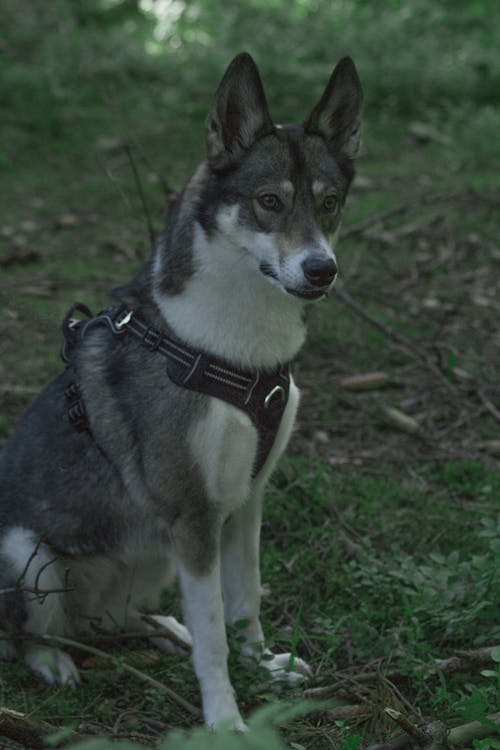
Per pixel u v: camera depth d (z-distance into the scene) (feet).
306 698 12.01
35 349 22.04
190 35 46.68
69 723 11.85
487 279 26.45
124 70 42.16
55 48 42.75
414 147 37.29
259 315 11.63
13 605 12.75
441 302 25.04
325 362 22.12
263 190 11.60
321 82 41.14
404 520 16.60
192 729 11.59
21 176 33.65
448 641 13.28
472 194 30.71
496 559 12.97
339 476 17.80
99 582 13.19
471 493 17.63
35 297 24.23
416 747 10.66
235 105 11.81
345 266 26.53
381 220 28.27
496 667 12.19
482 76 42.60
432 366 21.13
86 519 12.68
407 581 13.80
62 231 29.17
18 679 12.77
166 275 11.98
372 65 42.29
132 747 7.54
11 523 12.96
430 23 47.98
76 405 12.44
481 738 10.63
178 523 11.98
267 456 12.34
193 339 11.66
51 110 38.24
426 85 41.60
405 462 18.57
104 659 13.08
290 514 16.62
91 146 35.94
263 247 11.53
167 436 11.81
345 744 10.68
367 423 19.79
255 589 13.05
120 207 30.73
